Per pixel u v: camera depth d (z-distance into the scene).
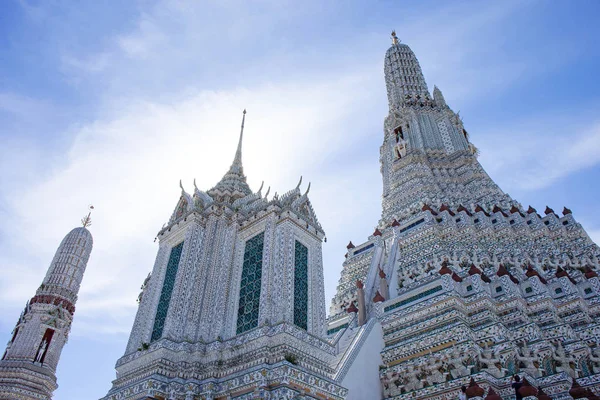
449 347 31.06
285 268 20.83
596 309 34.75
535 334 30.94
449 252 45.31
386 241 54.34
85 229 61.94
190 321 20.94
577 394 23.88
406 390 31.03
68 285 55.44
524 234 48.72
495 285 37.19
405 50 97.38
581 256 44.72
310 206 25.31
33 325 50.03
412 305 36.84
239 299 21.73
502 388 26.95
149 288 24.02
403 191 62.22
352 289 48.12
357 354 32.38
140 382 18.33
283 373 16.84
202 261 23.23
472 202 55.94
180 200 27.62
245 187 29.34
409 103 81.44
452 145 70.88
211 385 18.39
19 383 45.00
